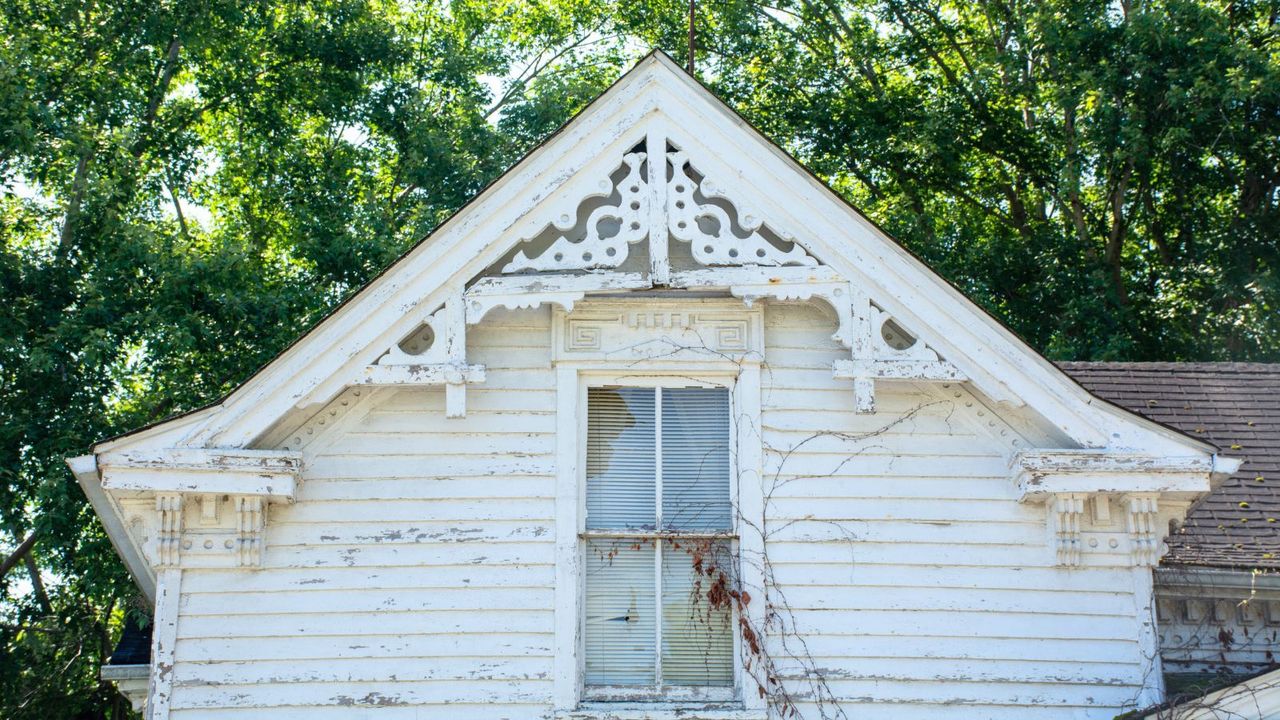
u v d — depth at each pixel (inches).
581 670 401.7
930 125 1073.5
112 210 823.7
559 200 411.5
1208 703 368.5
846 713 397.4
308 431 411.8
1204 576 430.9
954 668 401.7
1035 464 401.1
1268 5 1061.8
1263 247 1008.9
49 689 842.2
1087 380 571.2
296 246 952.3
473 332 422.9
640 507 417.4
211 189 1050.1
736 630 406.0
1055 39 1016.2
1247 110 965.2
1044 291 1045.8
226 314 825.5
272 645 396.2
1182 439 402.6
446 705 394.3
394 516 408.2
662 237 409.4
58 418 776.3
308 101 1029.8
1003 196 1161.4
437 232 406.6
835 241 411.5
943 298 409.1
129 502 394.9
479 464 413.4
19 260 804.0
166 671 390.6
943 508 414.0
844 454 418.3
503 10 1201.4
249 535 398.0
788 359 426.0
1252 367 578.6
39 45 909.2
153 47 988.6
